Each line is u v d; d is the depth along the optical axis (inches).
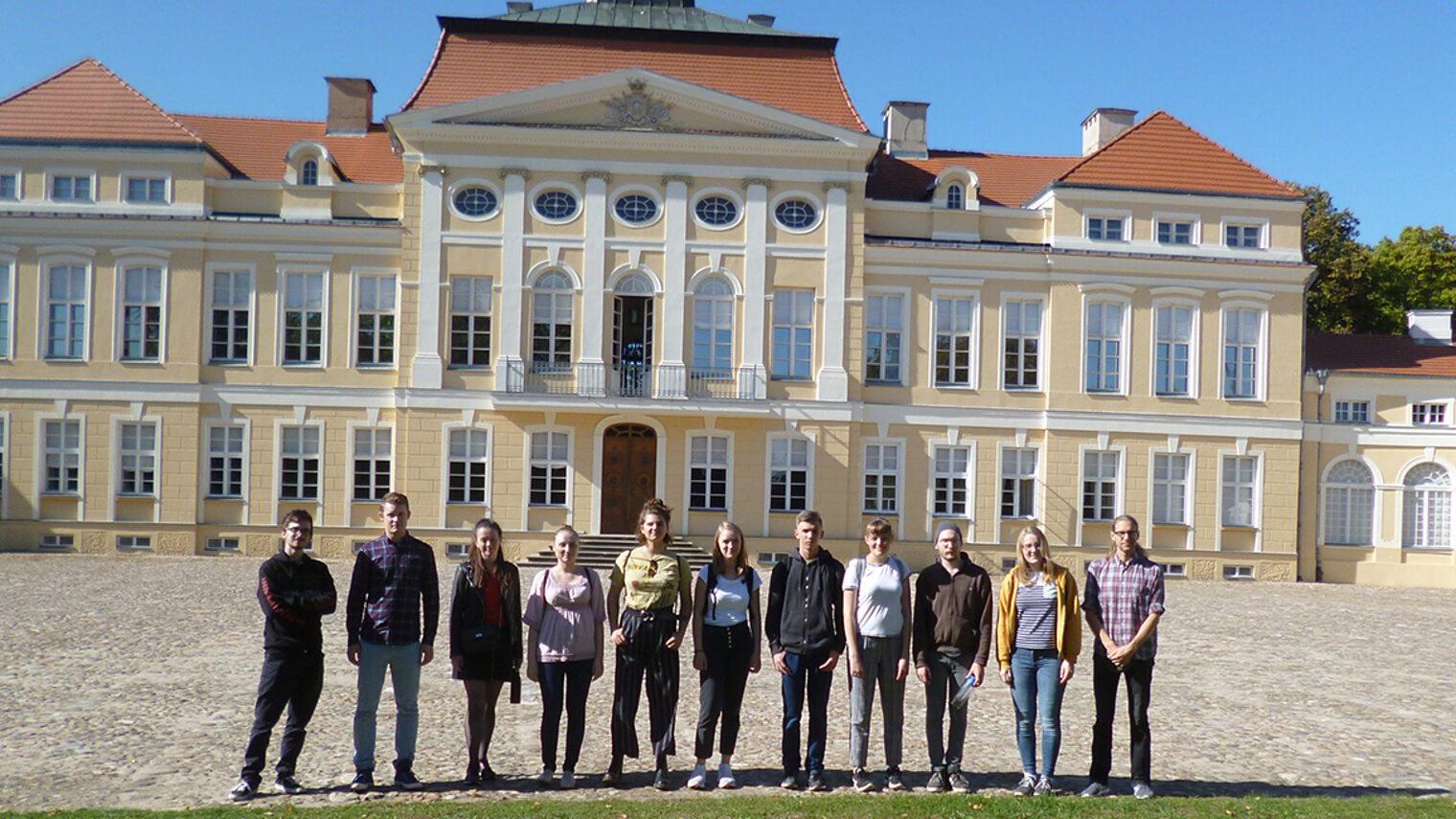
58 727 529.3
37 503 1413.6
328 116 1644.9
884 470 1486.2
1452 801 438.0
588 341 1430.9
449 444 1423.5
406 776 439.5
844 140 1456.7
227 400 1434.5
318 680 439.8
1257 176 1542.8
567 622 448.8
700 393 1445.6
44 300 1417.3
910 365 1488.7
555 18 1587.1
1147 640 438.9
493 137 1424.7
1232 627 982.4
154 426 1427.2
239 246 1439.5
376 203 1465.3
